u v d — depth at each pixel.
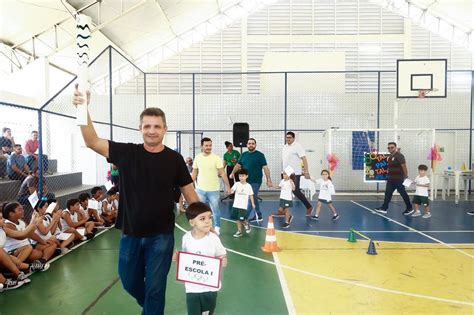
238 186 7.16
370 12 18.16
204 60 18.34
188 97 15.73
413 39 18.02
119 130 15.33
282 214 9.52
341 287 4.44
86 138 2.41
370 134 15.21
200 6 15.16
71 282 4.62
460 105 15.23
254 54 18.27
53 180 9.64
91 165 14.95
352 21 18.17
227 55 18.30
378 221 8.80
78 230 6.68
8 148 9.10
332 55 16.16
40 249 5.41
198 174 6.69
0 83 11.75
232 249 6.23
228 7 16.89
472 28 16.77
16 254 4.88
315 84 15.84
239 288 4.42
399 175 9.75
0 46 11.57
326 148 15.41
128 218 2.51
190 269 2.82
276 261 5.53
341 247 6.36
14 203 5.03
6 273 4.54
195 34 18.00
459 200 12.66
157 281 2.49
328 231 7.68
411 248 6.29
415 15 17.38
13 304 3.95
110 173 10.93
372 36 18.03
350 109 15.54
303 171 9.32
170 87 18.27
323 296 4.16
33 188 6.70
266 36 18.19
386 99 15.47
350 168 15.48
